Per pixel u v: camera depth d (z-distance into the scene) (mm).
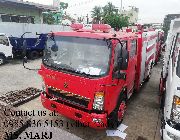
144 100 8562
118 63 4875
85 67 4906
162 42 17500
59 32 5438
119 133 5859
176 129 4387
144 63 8867
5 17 18156
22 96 7633
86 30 5910
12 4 17641
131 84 7223
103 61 4766
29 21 20312
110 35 5164
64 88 5152
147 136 5824
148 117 7000
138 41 7527
